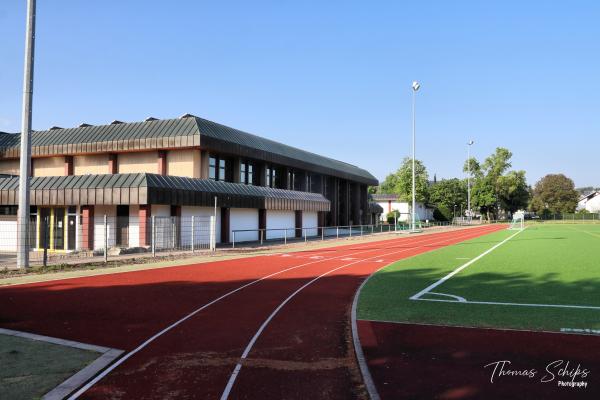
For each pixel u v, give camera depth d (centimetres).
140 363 699
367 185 6762
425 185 9456
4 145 3703
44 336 841
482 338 808
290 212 4391
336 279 1598
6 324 939
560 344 765
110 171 3400
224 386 607
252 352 755
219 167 3572
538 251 2644
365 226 5500
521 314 986
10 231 2436
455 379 620
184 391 590
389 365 677
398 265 2014
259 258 2364
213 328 912
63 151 3406
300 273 1761
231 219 3503
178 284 1474
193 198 2922
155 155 3331
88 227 2848
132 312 1054
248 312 1059
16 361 696
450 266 1931
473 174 11312
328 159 5712
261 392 587
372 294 1262
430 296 1223
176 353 749
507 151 11112
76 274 1705
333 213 5544
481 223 9569
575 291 1273
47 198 2808
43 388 591
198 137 3078
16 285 1438
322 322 962
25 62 1839
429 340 801
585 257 2248
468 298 1186
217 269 1881
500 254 2477
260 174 4088
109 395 578
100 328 908
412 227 5834
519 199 11450
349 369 672
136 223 2809
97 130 3459
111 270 1831
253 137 4050
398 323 924
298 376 644
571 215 11044
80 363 688
